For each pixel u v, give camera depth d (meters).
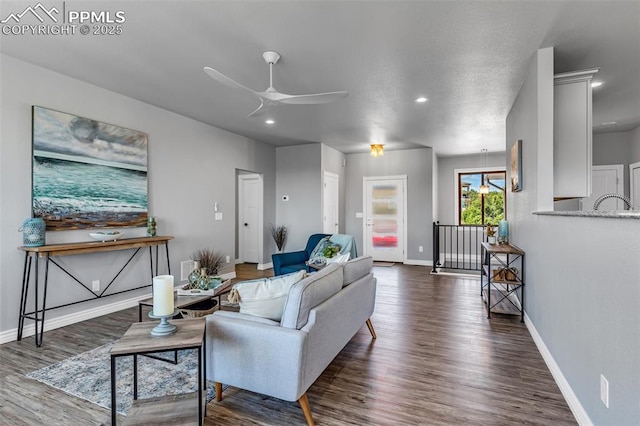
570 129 2.93
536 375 2.44
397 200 7.72
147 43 2.75
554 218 2.40
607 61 3.07
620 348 1.39
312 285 1.96
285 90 3.77
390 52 2.89
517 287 3.94
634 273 1.27
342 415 1.97
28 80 3.12
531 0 2.18
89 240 3.61
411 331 3.33
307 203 6.93
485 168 8.17
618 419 1.40
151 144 4.34
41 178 3.18
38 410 1.99
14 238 3.04
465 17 2.37
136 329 1.80
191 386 2.27
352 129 5.63
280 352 1.81
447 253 8.52
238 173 7.68
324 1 2.18
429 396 2.16
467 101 4.14
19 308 3.07
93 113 3.65
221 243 5.58
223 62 3.09
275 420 1.92
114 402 1.55
